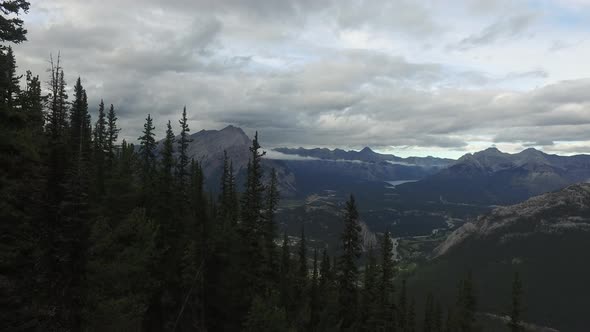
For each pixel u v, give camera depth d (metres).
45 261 18.34
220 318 42.88
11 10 16.09
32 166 17.70
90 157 45.03
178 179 50.59
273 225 49.25
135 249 27.45
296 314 43.72
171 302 38.62
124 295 25.50
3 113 16.30
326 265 51.78
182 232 44.09
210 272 43.84
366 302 51.25
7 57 16.88
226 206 57.94
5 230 17.41
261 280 44.25
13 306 17.62
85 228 19.55
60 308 18.92
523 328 62.53
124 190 36.00
